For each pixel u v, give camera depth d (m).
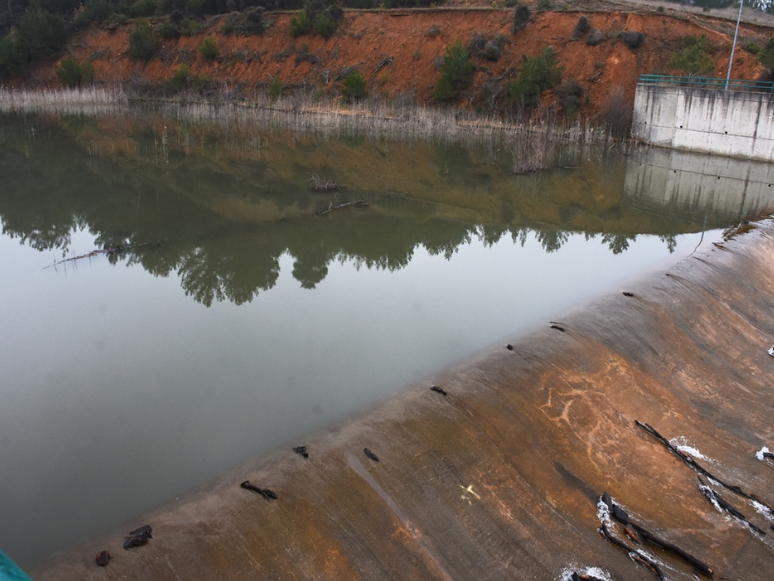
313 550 5.64
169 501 6.10
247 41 53.94
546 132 35.94
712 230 18.08
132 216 18.00
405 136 35.47
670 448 8.42
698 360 10.46
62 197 19.98
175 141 31.72
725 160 29.66
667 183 24.95
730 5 62.25
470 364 8.84
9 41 60.47
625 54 38.44
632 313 10.77
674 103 32.19
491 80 41.19
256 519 5.78
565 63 40.22
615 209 20.91
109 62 58.72
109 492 6.82
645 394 9.27
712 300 12.10
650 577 6.46
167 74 55.56
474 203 21.31
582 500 7.24
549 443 7.77
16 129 34.91
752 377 10.56
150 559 5.23
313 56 50.00
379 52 47.91
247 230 17.08
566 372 8.94
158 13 62.75
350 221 18.39
